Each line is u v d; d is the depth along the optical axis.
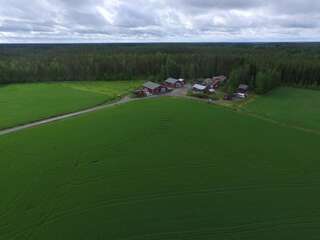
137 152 42.78
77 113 62.12
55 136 48.38
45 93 81.00
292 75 99.81
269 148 44.62
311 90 92.31
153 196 32.56
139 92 79.12
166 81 95.56
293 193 33.25
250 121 57.19
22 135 48.81
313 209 30.50
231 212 29.97
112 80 107.62
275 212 30.00
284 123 57.00
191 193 33.16
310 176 36.81
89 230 27.36
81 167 38.34
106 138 47.47
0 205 30.67
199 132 50.50
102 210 30.17
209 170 38.06
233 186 34.56
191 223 28.38
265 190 33.81
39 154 41.75
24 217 28.94
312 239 26.38
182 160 40.59
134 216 29.31
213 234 26.98
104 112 62.09
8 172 36.94
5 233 26.86
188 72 108.31
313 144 46.34
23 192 32.91
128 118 57.47
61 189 33.59
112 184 34.75
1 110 63.47
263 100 77.94
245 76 91.50
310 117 61.78
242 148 44.50
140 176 36.53
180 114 60.09
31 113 61.28
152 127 52.28
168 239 26.39
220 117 58.94
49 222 28.31
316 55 139.25
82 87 91.62
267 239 26.39
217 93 85.06
